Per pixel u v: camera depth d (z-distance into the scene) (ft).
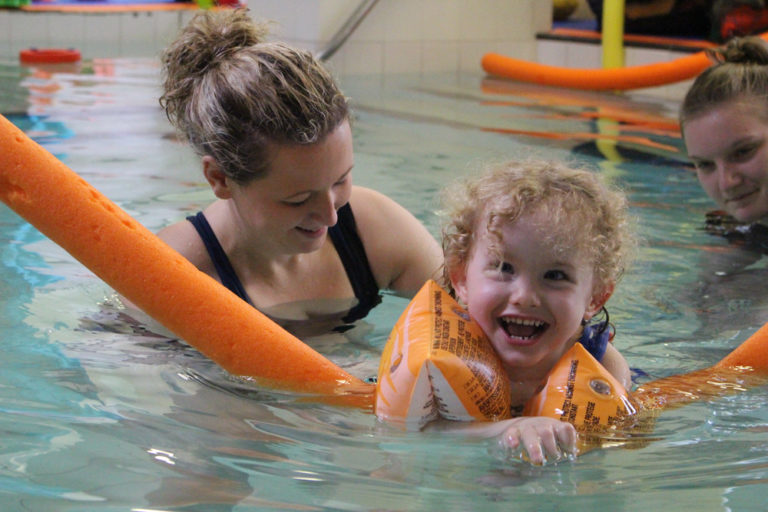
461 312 5.85
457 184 6.76
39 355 6.01
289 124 5.70
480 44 22.95
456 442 5.01
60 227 5.51
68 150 11.84
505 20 23.13
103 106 15.23
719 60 9.61
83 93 16.42
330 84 5.93
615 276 6.21
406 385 5.32
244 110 5.76
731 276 8.09
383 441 4.99
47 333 6.40
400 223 7.57
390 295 7.58
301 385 5.72
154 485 4.32
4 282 7.35
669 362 6.39
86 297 7.18
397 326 5.77
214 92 5.92
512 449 4.81
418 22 22.04
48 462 4.52
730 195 9.08
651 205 10.25
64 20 25.54
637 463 4.74
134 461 4.58
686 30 21.16
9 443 4.72
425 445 4.95
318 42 20.79
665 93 19.26
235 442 4.89
